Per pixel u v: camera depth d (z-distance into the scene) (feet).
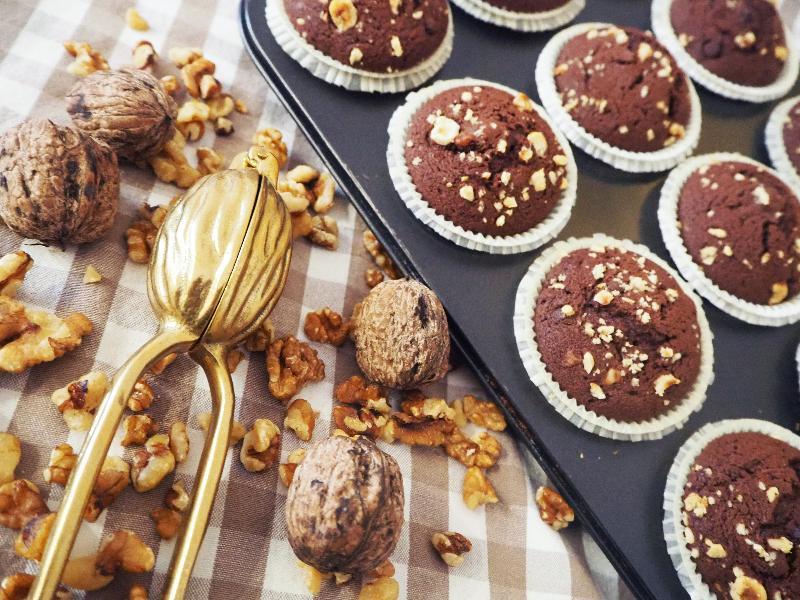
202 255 0.62
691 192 0.93
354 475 0.58
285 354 0.73
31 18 0.83
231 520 0.64
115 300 0.69
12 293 0.65
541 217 0.86
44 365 0.64
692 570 0.73
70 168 0.63
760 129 1.04
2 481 0.58
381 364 0.72
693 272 0.89
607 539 0.76
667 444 0.81
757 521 0.72
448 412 0.77
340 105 0.88
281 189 0.82
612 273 0.82
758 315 0.89
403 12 0.87
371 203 0.84
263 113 0.91
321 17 0.86
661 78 0.93
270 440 0.68
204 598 0.61
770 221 0.89
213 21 0.95
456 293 0.82
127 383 0.54
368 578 0.66
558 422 0.79
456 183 0.82
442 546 0.70
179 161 0.79
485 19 1.00
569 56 0.96
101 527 0.60
